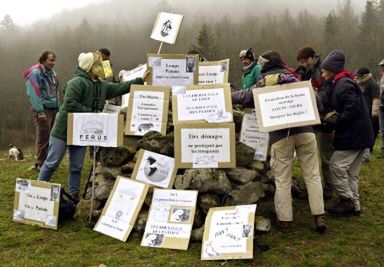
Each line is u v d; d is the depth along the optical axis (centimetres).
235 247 470
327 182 635
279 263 456
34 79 752
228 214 505
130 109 610
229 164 545
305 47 603
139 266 453
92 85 607
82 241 521
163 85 631
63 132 594
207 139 549
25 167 891
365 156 906
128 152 600
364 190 700
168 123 616
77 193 630
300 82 507
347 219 576
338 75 562
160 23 669
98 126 561
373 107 869
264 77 524
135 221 538
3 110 4428
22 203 581
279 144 515
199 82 662
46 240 526
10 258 481
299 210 609
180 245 496
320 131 607
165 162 566
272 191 593
